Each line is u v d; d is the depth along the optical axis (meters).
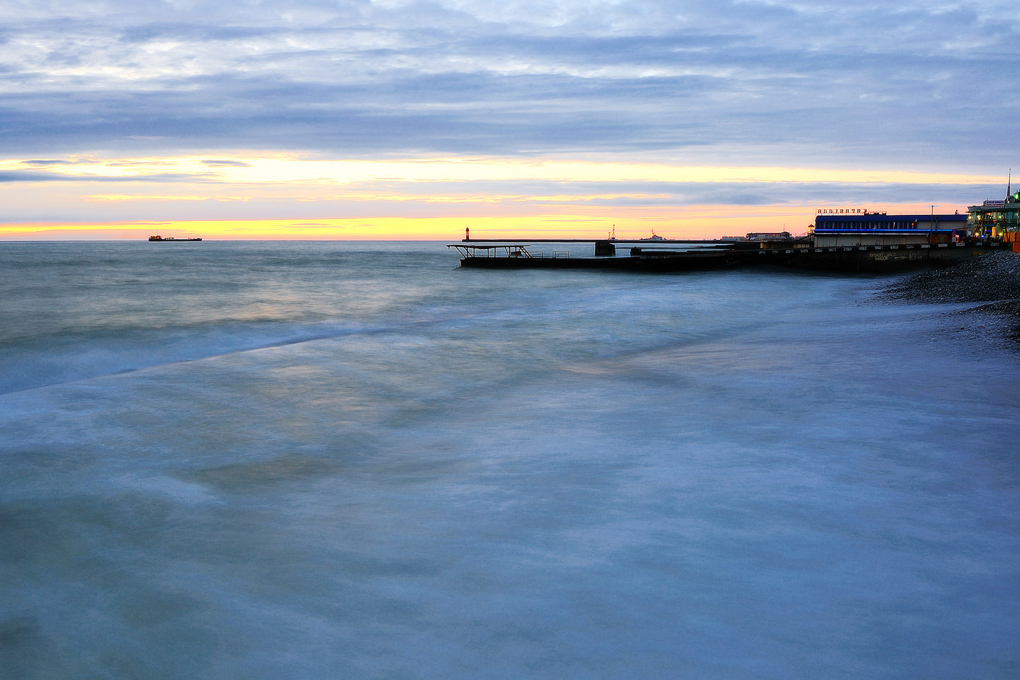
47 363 15.90
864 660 3.10
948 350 12.62
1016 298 19.11
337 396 10.08
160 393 9.97
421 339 15.77
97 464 6.76
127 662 3.33
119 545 4.77
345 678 3.08
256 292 41.00
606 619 3.50
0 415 8.66
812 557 4.20
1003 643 3.22
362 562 4.33
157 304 32.31
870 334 15.59
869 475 5.80
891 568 4.04
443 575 4.09
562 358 13.74
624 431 7.72
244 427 8.29
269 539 4.79
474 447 7.29
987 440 6.89
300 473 6.48
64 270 67.25
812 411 8.33
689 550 4.33
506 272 64.44
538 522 4.91
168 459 6.96
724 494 5.38
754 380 10.51
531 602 3.71
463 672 3.09
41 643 3.53
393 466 6.67
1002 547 4.35
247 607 3.80
